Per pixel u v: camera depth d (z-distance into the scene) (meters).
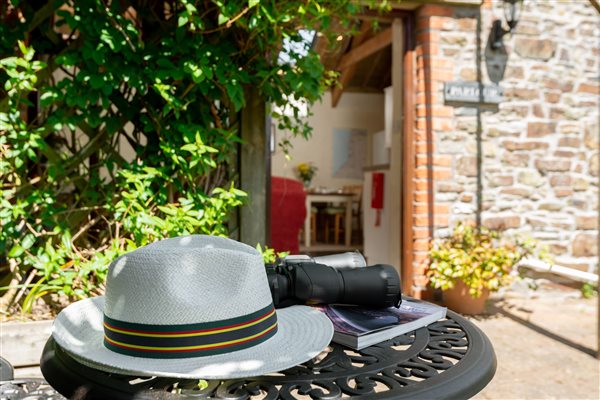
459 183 3.46
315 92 2.04
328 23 1.96
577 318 3.16
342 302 0.88
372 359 0.70
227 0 1.82
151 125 1.92
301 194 3.66
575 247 3.71
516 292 3.71
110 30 1.75
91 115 1.85
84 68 1.81
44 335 1.77
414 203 3.45
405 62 3.46
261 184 2.20
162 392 0.59
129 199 1.77
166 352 0.61
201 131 1.89
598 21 3.71
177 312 0.61
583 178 3.71
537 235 3.62
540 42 3.59
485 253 3.18
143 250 0.66
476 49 3.46
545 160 3.63
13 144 1.79
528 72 3.58
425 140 3.43
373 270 0.90
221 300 0.63
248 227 2.18
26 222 1.85
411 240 3.46
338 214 7.00
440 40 3.39
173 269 0.63
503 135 3.54
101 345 0.67
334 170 8.12
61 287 1.76
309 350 0.62
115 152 2.01
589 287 3.68
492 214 3.53
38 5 1.98
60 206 1.93
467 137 3.47
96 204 2.01
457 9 3.41
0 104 1.79
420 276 3.41
